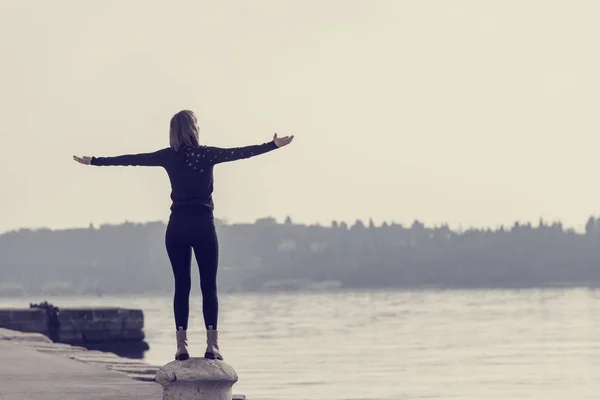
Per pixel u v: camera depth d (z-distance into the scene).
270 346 78.19
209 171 10.69
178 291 11.01
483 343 81.12
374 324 131.62
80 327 64.12
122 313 65.44
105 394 16.47
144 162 10.75
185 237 10.68
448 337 92.50
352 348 75.19
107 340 64.88
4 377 19.17
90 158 10.68
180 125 10.68
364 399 35.97
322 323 139.38
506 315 160.62
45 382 18.44
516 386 42.66
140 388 17.53
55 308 63.41
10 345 27.55
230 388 11.23
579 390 41.12
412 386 42.03
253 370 51.78
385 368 53.50
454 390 40.53
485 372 50.88
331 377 46.66
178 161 10.66
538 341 83.31
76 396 16.16
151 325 133.75
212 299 10.99
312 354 67.06
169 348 68.62
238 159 10.66
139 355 59.38
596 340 83.44
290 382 43.44
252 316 185.00
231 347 76.69
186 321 11.09
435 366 55.19
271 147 10.57
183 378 10.90
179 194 10.71
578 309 190.25
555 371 51.44
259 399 35.06
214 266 10.87
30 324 62.38
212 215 10.80
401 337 93.75
